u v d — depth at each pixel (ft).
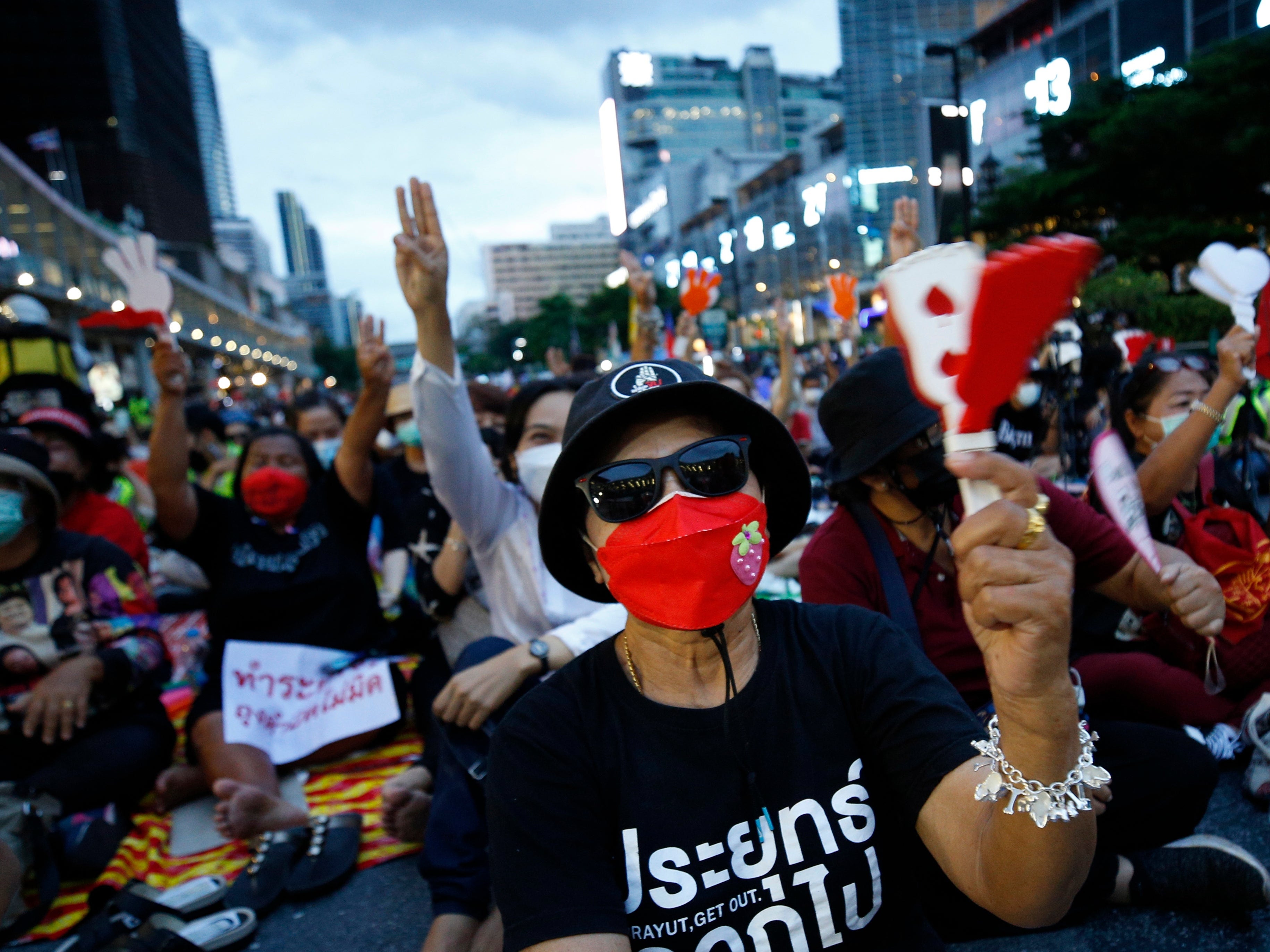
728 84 473.67
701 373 4.41
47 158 245.86
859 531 6.86
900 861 4.17
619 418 4.26
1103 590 6.96
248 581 11.04
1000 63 134.31
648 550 3.88
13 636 9.22
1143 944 6.18
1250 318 7.94
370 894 8.20
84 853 8.60
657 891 3.88
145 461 22.22
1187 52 92.68
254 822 8.55
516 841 3.90
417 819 8.39
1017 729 2.92
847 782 4.03
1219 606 6.51
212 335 237.25
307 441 12.06
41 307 16.79
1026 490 2.59
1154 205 77.10
